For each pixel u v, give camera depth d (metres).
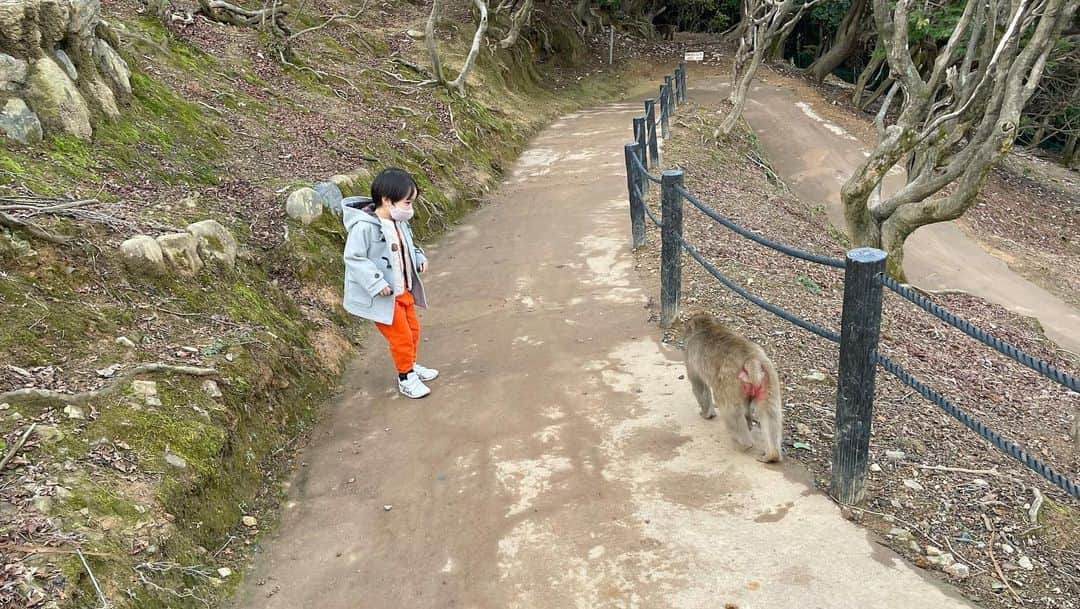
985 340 2.86
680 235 5.87
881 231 11.86
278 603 3.42
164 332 4.68
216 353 4.66
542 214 10.27
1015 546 3.61
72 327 4.29
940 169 14.21
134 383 4.07
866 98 27.22
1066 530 3.80
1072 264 16.42
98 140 6.53
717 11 36.72
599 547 3.62
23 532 3.03
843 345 3.57
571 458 4.38
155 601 3.10
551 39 25.47
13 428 3.53
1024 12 9.16
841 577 3.32
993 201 20.09
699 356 4.34
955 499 3.96
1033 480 4.48
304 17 15.19
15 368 3.87
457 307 7.05
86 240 4.87
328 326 6.11
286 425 4.82
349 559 3.70
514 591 3.40
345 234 7.48
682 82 21.67
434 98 13.91
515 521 3.87
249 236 6.49
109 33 7.78
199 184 6.99
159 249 5.09
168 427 3.91
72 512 3.21
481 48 18.62
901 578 3.30
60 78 6.27
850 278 3.43
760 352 4.08
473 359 5.87
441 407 5.14
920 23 12.08
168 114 7.87
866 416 3.62
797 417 4.68
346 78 13.02
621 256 8.01
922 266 15.06
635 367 5.46
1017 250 16.66
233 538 3.80
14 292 4.27
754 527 3.67
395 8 19.47
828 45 34.22
